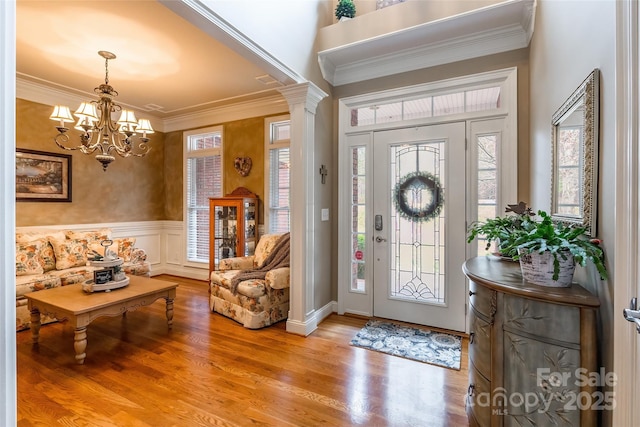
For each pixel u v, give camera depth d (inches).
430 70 116.0
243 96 160.1
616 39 41.1
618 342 41.0
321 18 126.1
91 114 102.5
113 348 100.6
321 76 124.8
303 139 110.3
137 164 192.7
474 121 109.6
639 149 37.6
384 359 93.3
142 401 73.2
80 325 89.3
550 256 51.0
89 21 94.8
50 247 140.6
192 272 195.2
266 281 119.3
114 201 181.3
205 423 65.9
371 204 128.0
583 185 53.3
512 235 57.4
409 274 121.9
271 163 167.3
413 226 120.8
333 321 124.3
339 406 71.7
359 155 131.4
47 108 152.4
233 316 124.4
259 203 170.4
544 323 48.4
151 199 200.7
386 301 125.8
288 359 93.3
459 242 112.4
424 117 118.0
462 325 112.3
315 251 120.3
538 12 87.3
